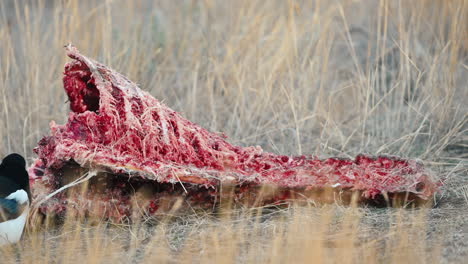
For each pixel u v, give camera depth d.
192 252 14.63
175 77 27.58
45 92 24.47
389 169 17.08
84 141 16.19
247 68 25.30
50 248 15.22
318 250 13.56
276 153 21.80
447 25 27.08
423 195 16.52
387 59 28.14
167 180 15.50
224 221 16.03
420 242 14.44
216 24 29.56
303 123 23.05
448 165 20.44
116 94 16.56
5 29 26.23
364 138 22.70
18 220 14.98
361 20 31.36
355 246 14.50
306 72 24.39
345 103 26.08
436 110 22.91
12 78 25.23
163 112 16.84
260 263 13.76
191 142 16.94
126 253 14.74
